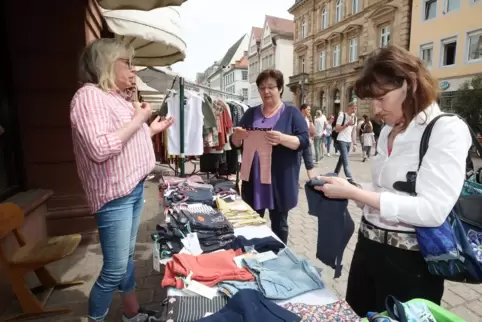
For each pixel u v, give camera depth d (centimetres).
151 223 427
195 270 154
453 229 108
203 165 573
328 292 142
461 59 1555
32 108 332
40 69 331
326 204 141
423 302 103
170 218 210
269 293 136
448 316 98
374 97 114
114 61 167
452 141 104
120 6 354
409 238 118
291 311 125
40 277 262
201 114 480
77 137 157
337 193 121
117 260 173
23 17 322
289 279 148
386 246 123
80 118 152
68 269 299
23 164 329
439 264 107
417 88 109
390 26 2034
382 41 2134
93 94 157
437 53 1680
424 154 108
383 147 129
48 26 329
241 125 275
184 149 475
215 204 262
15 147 319
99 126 152
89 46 168
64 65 337
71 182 351
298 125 246
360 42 2336
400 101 112
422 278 118
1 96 299
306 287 143
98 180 162
